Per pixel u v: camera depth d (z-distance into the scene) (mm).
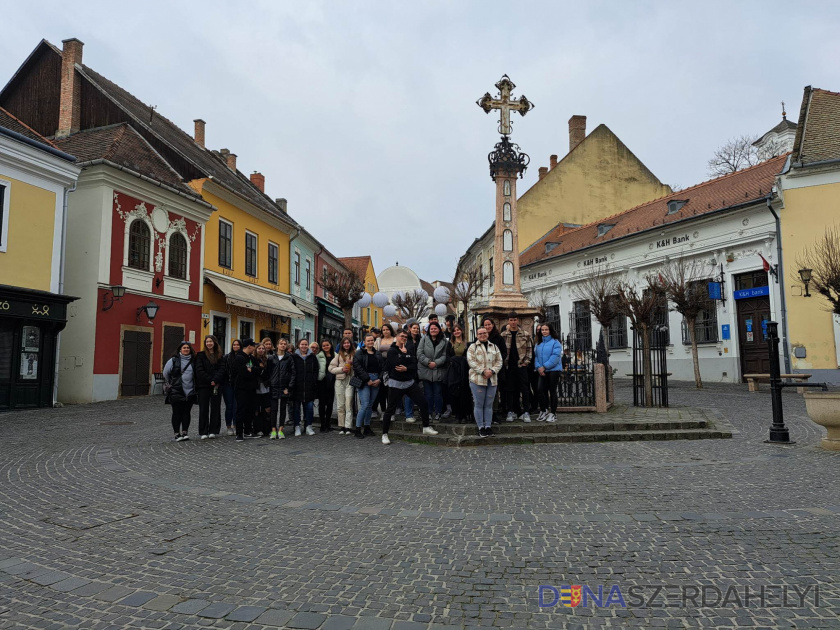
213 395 10406
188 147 27781
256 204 27109
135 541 4703
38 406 15773
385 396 11609
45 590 3750
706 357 22828
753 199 20500
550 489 6250
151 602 3562
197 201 22047
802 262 19344
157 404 16812
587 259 29203
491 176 12242
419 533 4836
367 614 3379
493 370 9305
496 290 11766
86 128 23391
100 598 3627
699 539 4578
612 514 5289
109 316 18219
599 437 9445
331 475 7113
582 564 4109
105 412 14641
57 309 16312
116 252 18547
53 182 16672
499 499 5871
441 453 8602
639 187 36594
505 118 12141
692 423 10078
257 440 10062
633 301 13984
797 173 19516
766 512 5262
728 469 7133
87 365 17594
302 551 4438
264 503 5820
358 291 22484
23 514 5469
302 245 34625
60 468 7566
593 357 12062
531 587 3734
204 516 5383
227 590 3732
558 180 35781
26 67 23906
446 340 10219
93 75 24391
